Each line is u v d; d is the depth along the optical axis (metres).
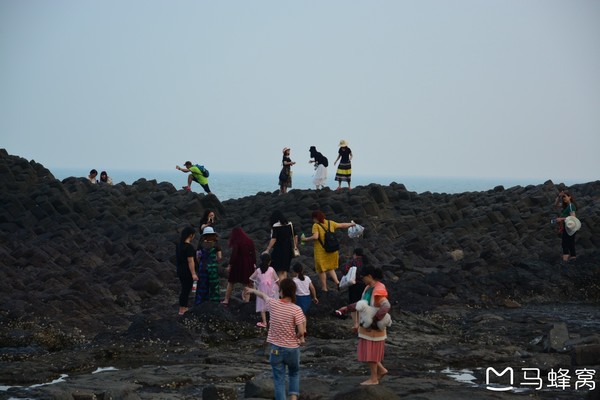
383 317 16.83
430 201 51.34
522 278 32.41
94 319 26.00
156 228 45.81
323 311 25.84
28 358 21.03
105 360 21.09
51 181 49.38
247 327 24.59
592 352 20.08
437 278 31.78
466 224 45.12
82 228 45.19
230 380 18.75
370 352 17.00
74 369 20.08
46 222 44.34
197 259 26.23
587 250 38.44
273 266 26.17
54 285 30.53
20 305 25.62
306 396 16.55
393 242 42.06
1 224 43.75
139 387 17.78
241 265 26.16
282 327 15.46
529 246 41.72
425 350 22.06
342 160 50.22
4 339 22.25
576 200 49.56
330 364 20.09
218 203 50.25
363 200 47.44
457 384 18.27
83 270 34.75
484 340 23.73
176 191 55.19
